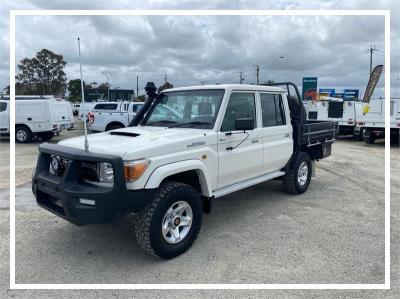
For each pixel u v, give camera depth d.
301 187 6.75
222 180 4.93
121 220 5.32
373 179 8.35
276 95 6.01
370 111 16.23
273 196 6.68
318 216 5.58
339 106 18.36
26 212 5.65
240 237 4.73
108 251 4.32
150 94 5.71
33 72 40.19
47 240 4.62
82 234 4.81
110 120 17.55
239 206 6.06
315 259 4.12
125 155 3.73
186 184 4.29
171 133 4.60
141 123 5.61
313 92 35.47
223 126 4.86
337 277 3.74
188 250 4.34
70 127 18.25
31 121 16.11
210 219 5.41
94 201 3.61
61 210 4.00
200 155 4.43
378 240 4.66
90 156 3.72
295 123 6.45
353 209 5.95
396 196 6.83
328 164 10.50
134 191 3.78
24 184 7.52
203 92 5.14
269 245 4.49
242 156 5.14
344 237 4.75
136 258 4.15
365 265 3.99
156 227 3.88
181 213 4.23
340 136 20.41
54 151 4.04
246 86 5.27
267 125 5.78
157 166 3.92
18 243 4.53
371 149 14.50
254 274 3.79
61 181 3.81
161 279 3.70
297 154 6.57
